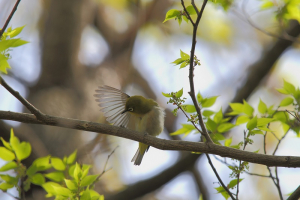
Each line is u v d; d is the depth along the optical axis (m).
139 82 17.97
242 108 8.35
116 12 18.27
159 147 7.09
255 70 13.16
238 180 7.08
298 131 8.11
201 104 8.10
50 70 13.45
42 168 7.64
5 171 7.42
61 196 6.82
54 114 12.01
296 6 9.79
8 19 6.06
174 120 17.92
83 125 7.16
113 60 16.88
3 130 10.38
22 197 7.47
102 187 12.59
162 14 17.78
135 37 16.52
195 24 6.18
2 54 5.75
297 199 6.62
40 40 14.70
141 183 11.77
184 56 6.64
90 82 14.42
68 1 14.75
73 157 7.98
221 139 7.93
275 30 12.98
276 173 7.62
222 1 11.05
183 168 11.82
